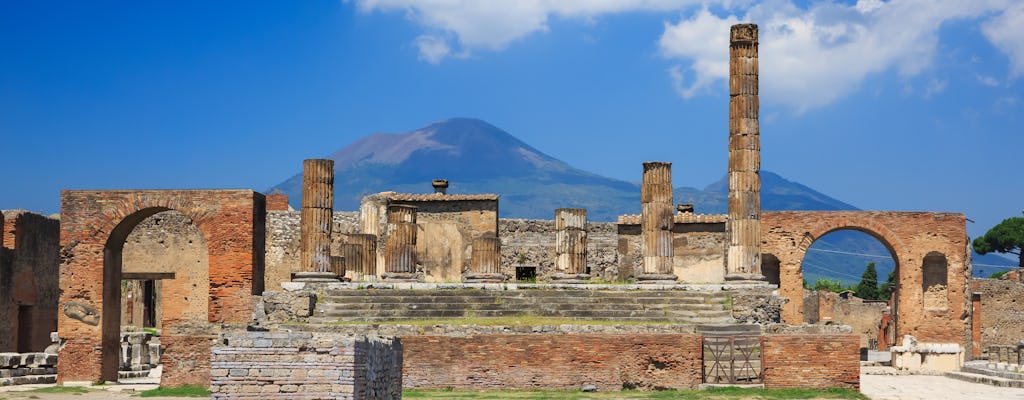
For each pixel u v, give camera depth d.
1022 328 85.88
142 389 46.50
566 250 58.28
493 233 72.62
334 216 73.38
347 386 26.44
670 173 56.31
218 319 50.31
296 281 52.69
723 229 69.56
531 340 42.84
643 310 49.06
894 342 67.62
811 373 42.62
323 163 53.72
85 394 43.94
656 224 55.84
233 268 50.50
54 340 54.72
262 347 26.67
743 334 44.91
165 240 71.38
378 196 71.69
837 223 65.69
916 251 65.81
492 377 42.69
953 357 62.81
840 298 97.62
